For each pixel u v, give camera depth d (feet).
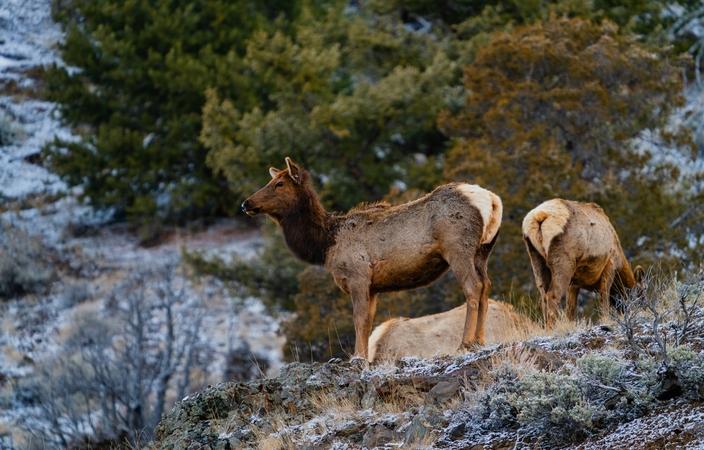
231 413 94.48
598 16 303.27
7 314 259.60
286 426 91.25
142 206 301.02
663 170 229.66
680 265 192.75
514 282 196.75
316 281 212.84
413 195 231.30
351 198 274.16
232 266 254.06
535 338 94.58
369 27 312.29
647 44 277.85
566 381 81.46
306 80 282.97
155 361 226.79
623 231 208.03
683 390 79.10
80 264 287.89
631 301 92.73
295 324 211.61
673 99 244.01
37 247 289.74
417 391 90.22
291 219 105.50
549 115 237.45
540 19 296.51
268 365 229.25
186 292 263.70
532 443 79.87
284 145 272.51
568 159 215.72
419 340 109.60
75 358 226.17
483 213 98.78
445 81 281.95
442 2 313.53
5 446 195.42
